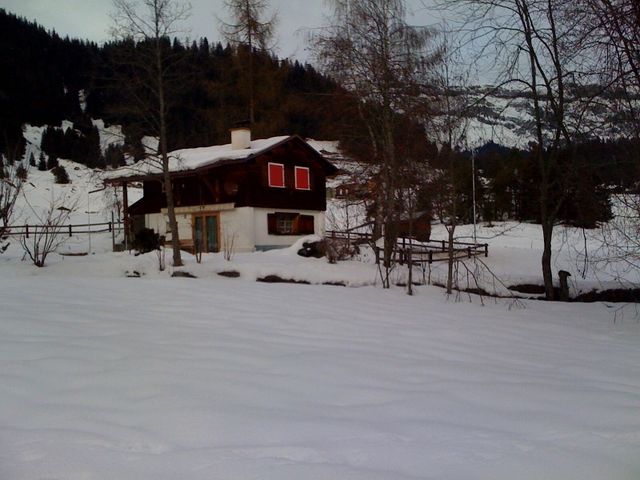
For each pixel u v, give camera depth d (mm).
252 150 23641
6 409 3717
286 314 8391
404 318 8727
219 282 12266
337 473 2779
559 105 11914
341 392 4383
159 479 2680
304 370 5008
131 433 3316
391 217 13625
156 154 15883
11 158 17969
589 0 7875
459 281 14586
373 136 17062
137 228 27156
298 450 3105
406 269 15055
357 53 17250
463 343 6922
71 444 3117
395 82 15875
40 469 2773
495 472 2869
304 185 26250
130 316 7422
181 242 25156
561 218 14320
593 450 3215
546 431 3557
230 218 24047
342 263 15984
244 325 7285
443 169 12727
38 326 6328
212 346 5812
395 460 3006
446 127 12609
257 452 3064
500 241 31109
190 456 2977
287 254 16969
